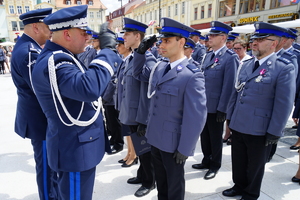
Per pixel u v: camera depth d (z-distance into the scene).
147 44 2.14
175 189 1.97
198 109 1.74
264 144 2.19
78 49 1.51
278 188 2.65
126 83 2.60
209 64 3.01
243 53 3.76
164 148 1.87
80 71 1.39
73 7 1.43
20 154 3.62
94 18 44.25
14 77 2.02
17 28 38.53
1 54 13.47
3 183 2.83
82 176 1.58
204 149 3.08
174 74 1.84
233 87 2.59
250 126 2.17
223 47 2.99
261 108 2.14
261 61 2.20
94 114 1.58
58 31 1.44
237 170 2.46
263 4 16.39
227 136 4.06
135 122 2.59
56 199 2.26
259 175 2.26
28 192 2.65
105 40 1.55
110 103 3.56
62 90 1.35
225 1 19.73
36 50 1.95
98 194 2.59
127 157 3.35
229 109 2.51
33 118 2.04
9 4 37.50
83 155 1.52
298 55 3.80
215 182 2.80
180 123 1.87
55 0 42.53
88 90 1.31
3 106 6.45
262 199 2.46
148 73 2.32
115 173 3.05
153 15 33.78
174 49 1.84
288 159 3.36
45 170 2.22
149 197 2.53
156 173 2.14
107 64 1.43
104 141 1.70
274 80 2.06
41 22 2.05
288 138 4.15
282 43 2.75
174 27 1.79
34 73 1.44
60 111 1.45
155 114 1.95
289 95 1.99
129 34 2.46
